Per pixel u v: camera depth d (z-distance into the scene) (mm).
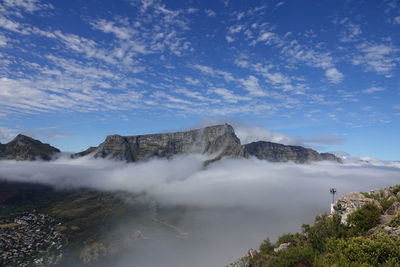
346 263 20844
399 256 20531
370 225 32219
